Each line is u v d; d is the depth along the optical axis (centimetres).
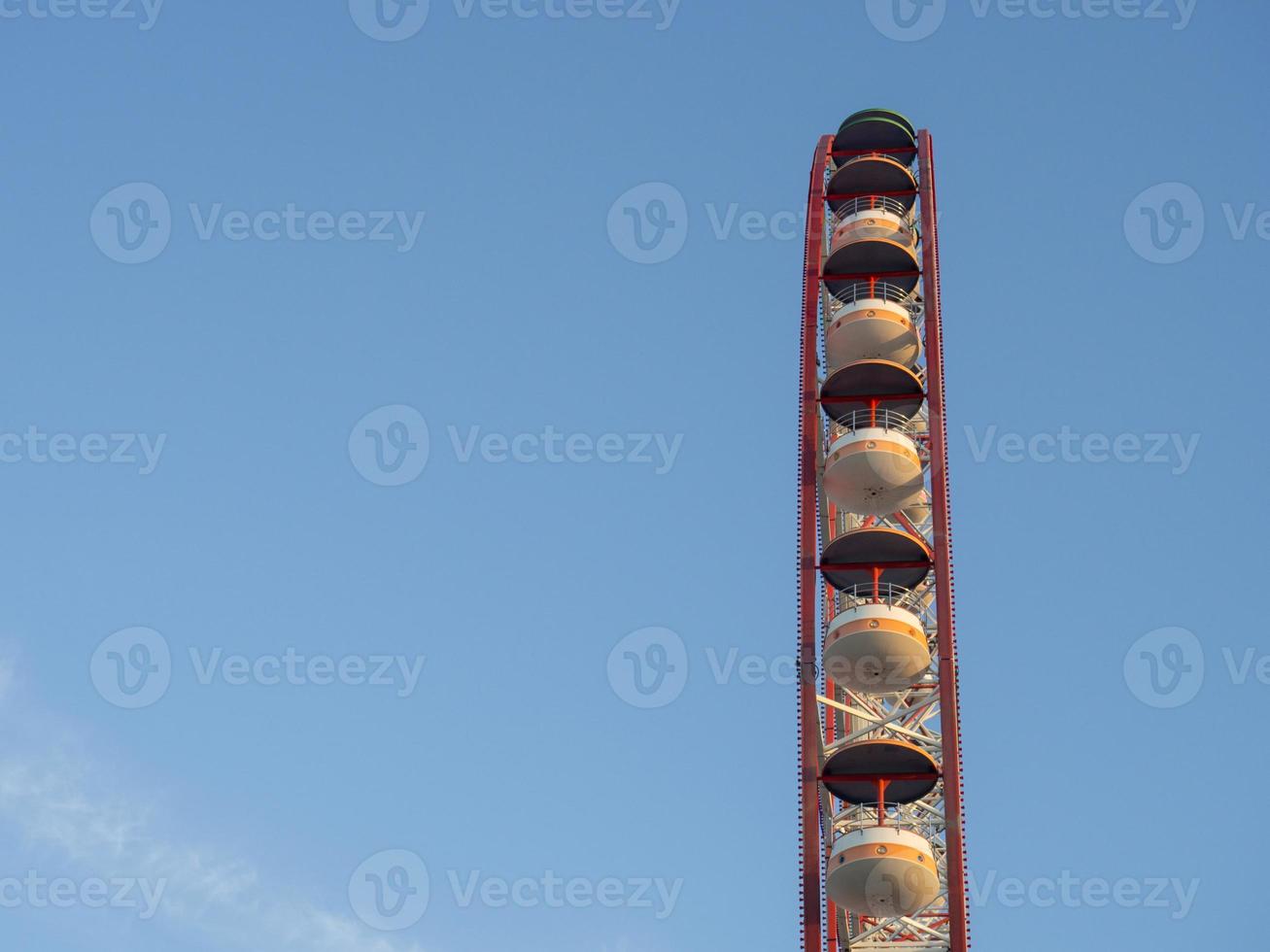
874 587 5581
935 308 5931
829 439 6153
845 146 6856
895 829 5062
